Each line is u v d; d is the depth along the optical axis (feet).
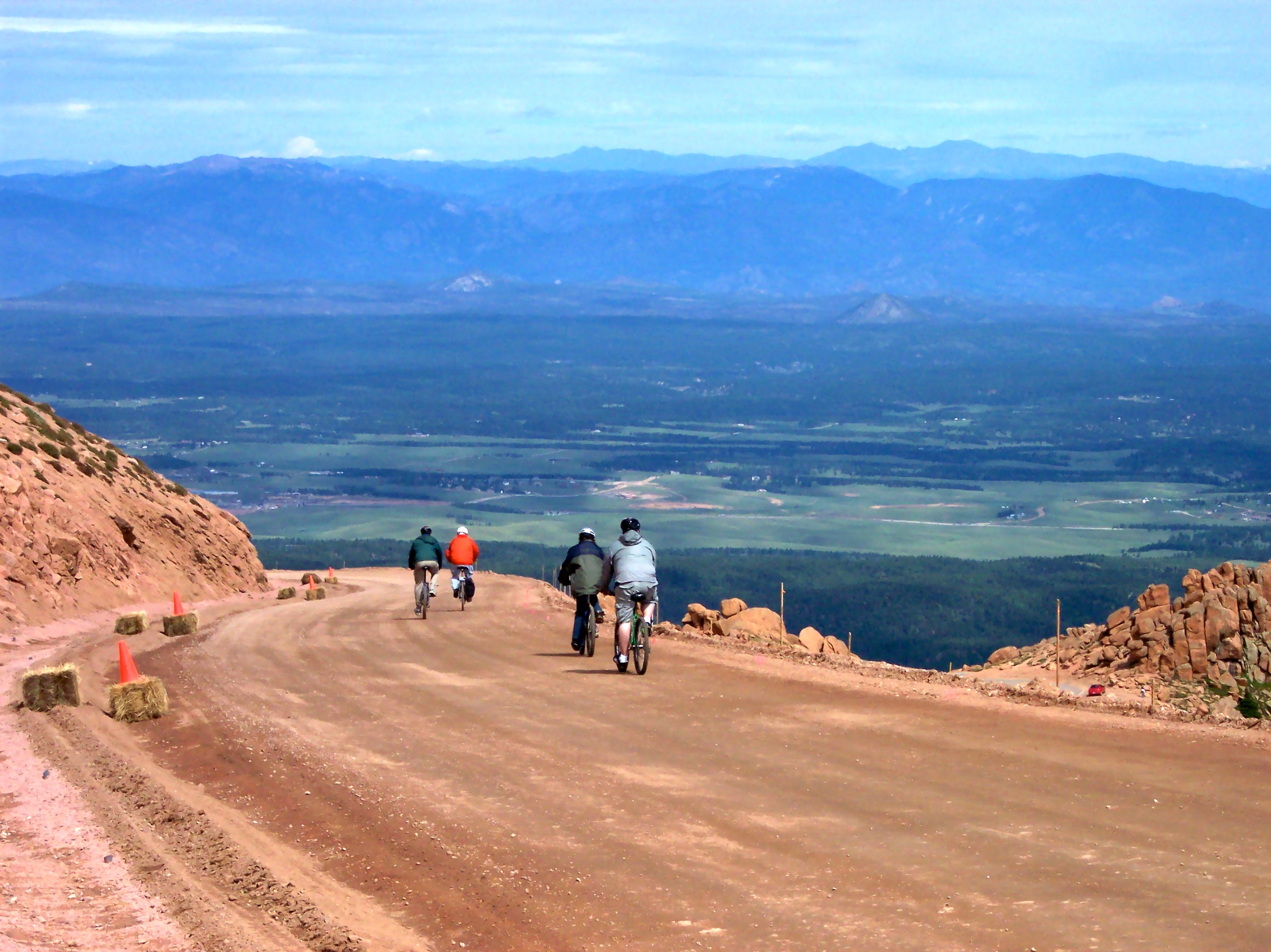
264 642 123.03
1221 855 44.04
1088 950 35.29
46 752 63.52
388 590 276.21
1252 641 108.27
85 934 36.63
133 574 177.06
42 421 220.84
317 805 53.47
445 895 41.42
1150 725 68.03
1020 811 50.42
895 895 40.34
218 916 38.09
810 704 77.20
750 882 42.09
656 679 90.53
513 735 68.49
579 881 42.50
